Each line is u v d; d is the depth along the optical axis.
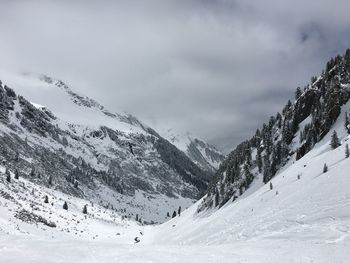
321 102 161.88
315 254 31.95
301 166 119.50
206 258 29.42
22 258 26.28
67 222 123.06
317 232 48.88
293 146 155.88
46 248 30.22
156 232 186.25
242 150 193.00
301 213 66.50
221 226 100.06
